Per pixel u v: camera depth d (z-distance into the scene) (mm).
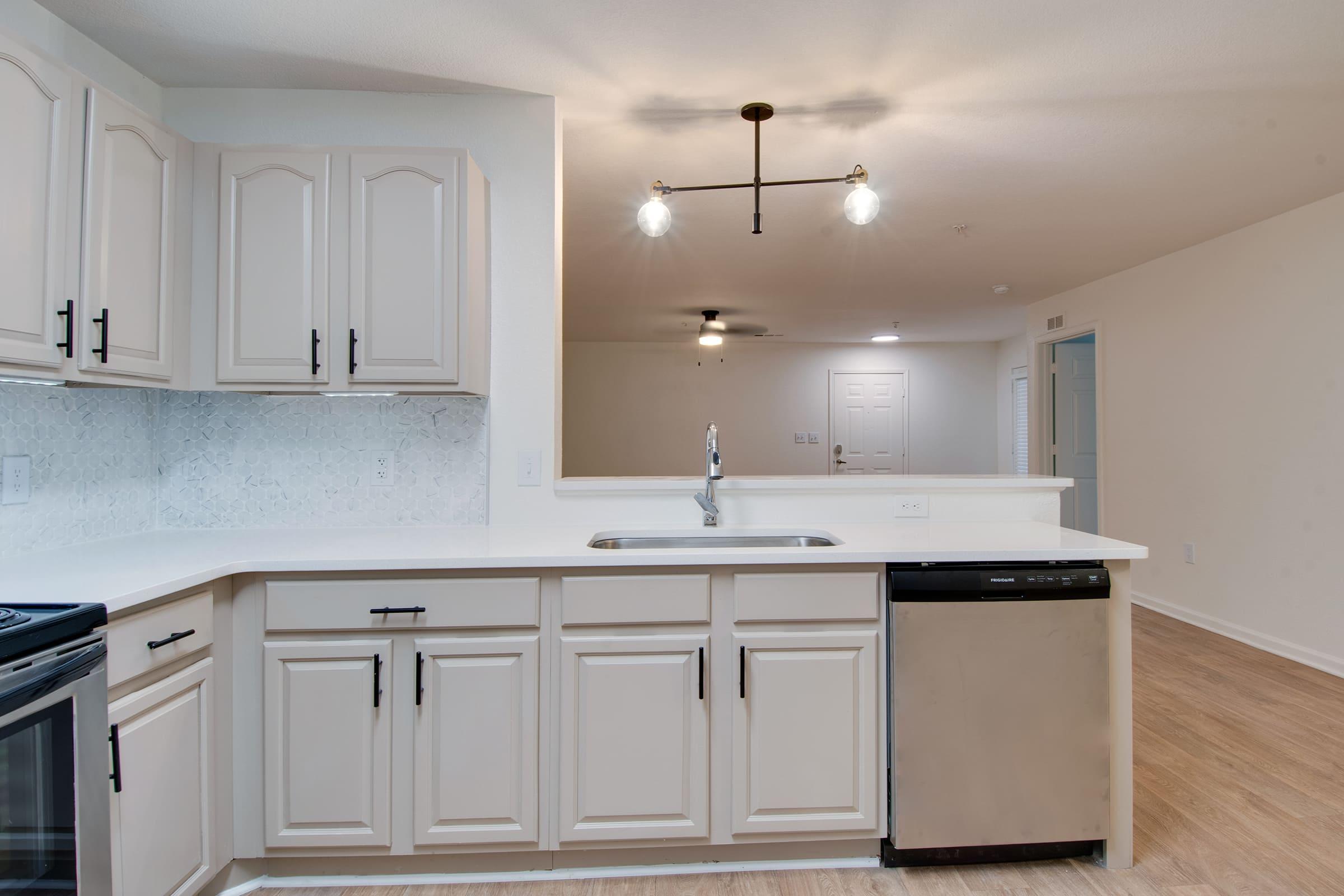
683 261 4305
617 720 1710
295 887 1702
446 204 1930
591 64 2049
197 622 1532
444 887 1707
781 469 7656
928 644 1713
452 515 2215
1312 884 1702
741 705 1729
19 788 1054
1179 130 2492
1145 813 2018
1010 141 2578
